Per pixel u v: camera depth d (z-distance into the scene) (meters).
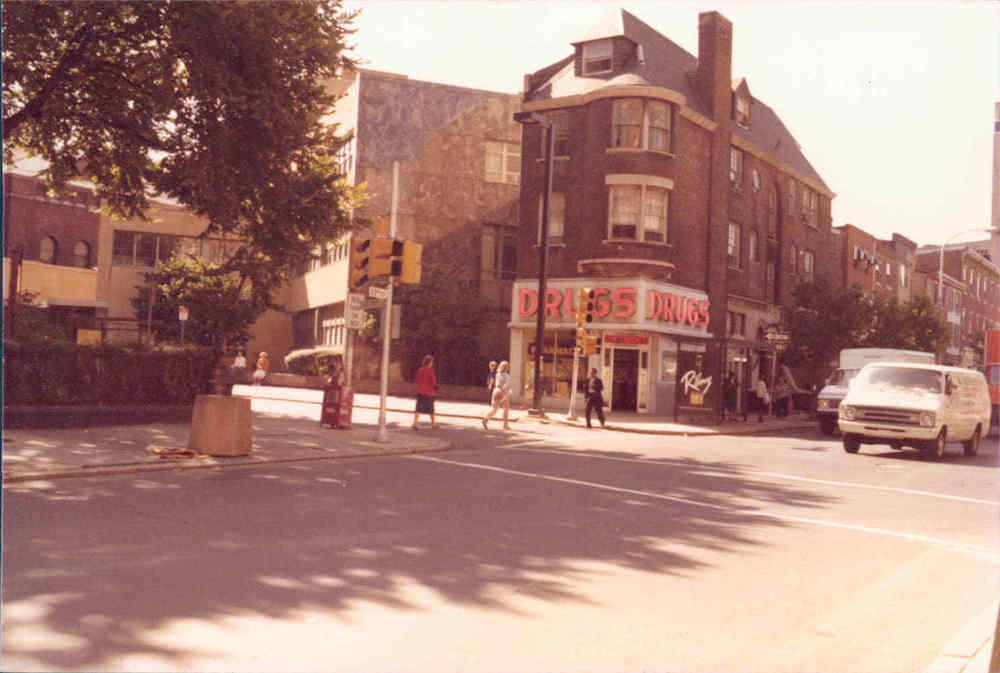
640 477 14.09
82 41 16.05
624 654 5.10
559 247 34.34
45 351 16.34
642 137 32.69
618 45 34.38
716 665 5.03
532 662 4.85
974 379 22.59
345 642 4.98
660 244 32.69
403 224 42.81
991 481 15.89
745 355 40.28
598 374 33.38
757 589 6.98
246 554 7.00
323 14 18.28
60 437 14.56
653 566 7.55
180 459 12.76
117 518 8.28
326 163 20.14
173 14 15.63
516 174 44.47
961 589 7.42
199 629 5.03
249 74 16.61
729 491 12.95
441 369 40.12
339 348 43.25
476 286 43.31
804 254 48.28
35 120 17.80
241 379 50.50
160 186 18.77
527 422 27.03
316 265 50.75
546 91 35.47
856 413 20.38
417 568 6.88
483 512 9.81
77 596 5.54
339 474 12.69
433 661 4.76
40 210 53.81
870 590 7.20
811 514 11.20
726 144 38.06
